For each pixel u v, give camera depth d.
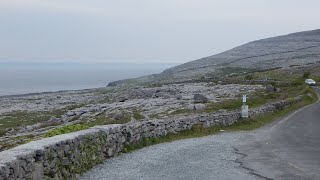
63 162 11.13
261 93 61.12
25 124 48.72
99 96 104.56
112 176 12.52
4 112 73.62
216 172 13.86
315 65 151.38
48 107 80.31
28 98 126.06
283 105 44.72
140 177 12.59
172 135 22.91
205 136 24.45
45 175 9.95
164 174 13.23
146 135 19.89
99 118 38.91
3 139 28.27
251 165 15.27
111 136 15.69
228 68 193.75
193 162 15.65
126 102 56.97
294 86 79.94
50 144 10.34
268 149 19.61
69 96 119.88
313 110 45.47
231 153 18.20
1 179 7.72
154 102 51.84
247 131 27.94
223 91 65.50
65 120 44.12
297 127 30.34
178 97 55.59
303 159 16.70
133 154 16.78
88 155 13.33
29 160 9.12
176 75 190.12
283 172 14.00
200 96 50.91
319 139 23.69
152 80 183.88
